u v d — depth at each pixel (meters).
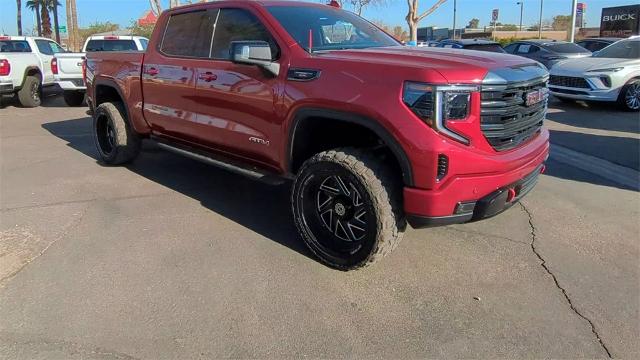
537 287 3.58
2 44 13.53
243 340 2.99
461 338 3.02
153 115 5.58
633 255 4.06
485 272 3.79
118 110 6.39
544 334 3.05
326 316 3.23
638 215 4.91
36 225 4.63
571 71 11.66
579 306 3.34
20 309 3.28
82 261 3.93
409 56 3.62
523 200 5.32
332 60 3.69
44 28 43.25
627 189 5.71
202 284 3.60
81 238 4.35
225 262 3.93
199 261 3.94
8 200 5.32
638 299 3.42
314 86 3.71
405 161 3.30
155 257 4.00
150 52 5.59
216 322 3.16
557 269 3.84
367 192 3.46
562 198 5.40
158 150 7.46
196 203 5.25
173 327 3.10
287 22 4.26
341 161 3.55
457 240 4.34
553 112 11.22
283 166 4.13
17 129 9.70
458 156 3.24
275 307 3.32
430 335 3.05
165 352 2.88
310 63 3.79
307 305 3.35
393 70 3.35
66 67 12.33
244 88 4.27
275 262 3.93
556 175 6.25
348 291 3.53
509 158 3.49
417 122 3.22
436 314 3.26
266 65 3.97
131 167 6.66
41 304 3.34
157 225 4.65
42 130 9.59
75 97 13.09
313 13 4.58
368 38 4.67
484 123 3.35
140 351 2.88
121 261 3.93
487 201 3.41
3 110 12.57
